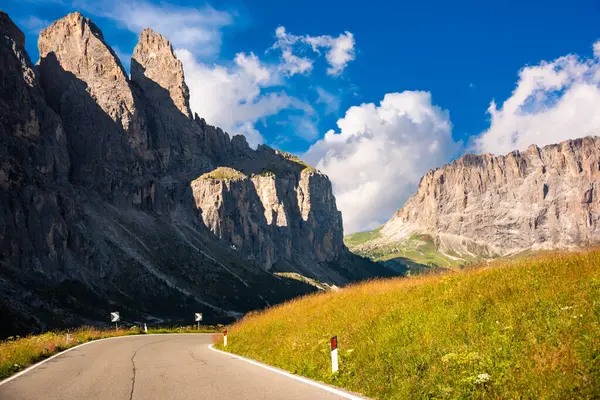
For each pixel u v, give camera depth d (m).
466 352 10.22
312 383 11.95
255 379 12.93
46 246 139.75
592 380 7.64
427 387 9.42
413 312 15.55
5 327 82.56
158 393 11.26
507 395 8.05
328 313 21.62
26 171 149.25
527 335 10.18
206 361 18.38
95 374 15.17
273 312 30.94
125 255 179.75
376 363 11.77
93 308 128.50
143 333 55.59
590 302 10.91
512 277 15.84
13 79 173.88
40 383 13.61
